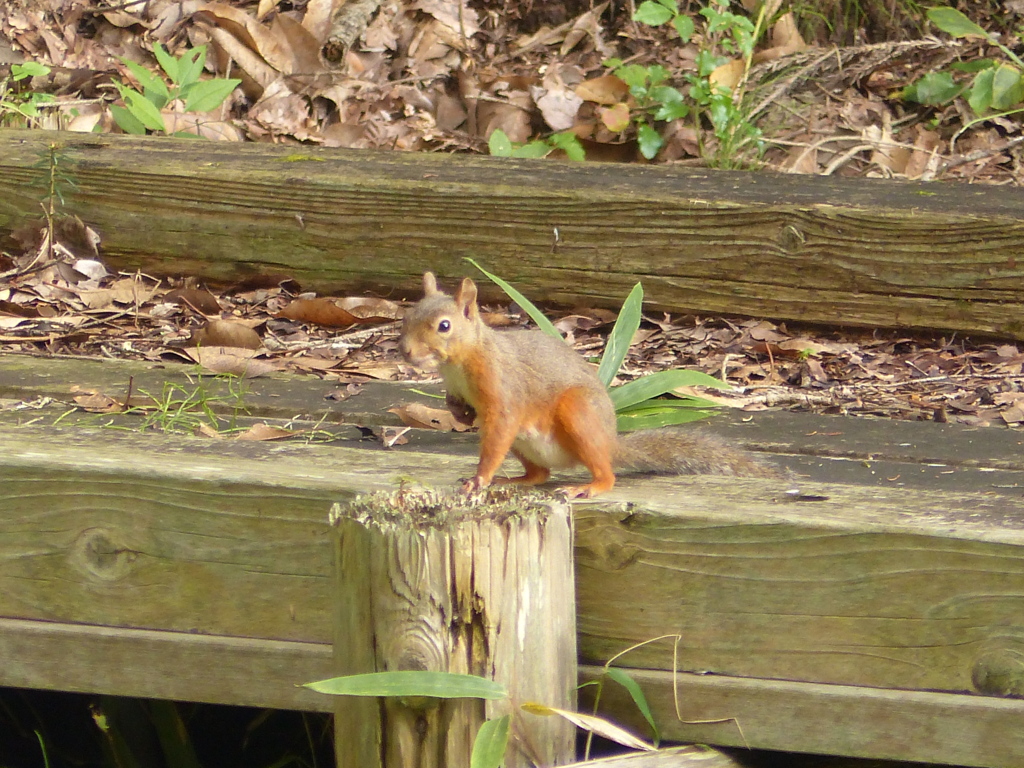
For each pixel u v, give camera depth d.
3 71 15.25
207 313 10.77
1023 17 16.70
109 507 5.60
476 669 4.93
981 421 8.16
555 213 10.65
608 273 10.70
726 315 10.57
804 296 10.34
